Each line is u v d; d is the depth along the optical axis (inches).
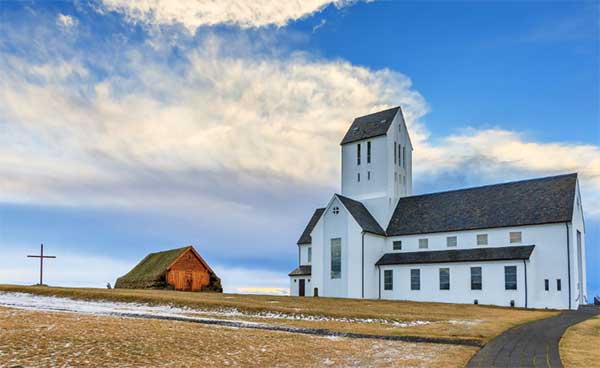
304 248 2819.9
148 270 2391.7
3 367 589.6
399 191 2640.3
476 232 2174.0
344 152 2741.1
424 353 834.2
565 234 1936.5
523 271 1946.4
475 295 2059.5
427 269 2218.3
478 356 815.7
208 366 678.5
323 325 1170.0
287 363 726.5
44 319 948.6
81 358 660.1
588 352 860.0
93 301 1507.1
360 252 2301.9
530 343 948.6
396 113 2669.8
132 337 821.9
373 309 1592.0
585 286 2128.4
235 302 1574.8
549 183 2156.7
